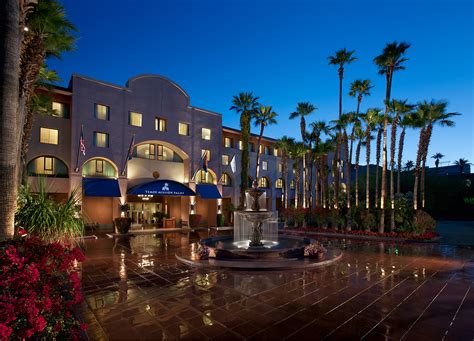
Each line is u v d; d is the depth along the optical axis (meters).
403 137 29.97
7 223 5.59
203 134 32.19
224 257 12.52
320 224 26.23
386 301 7.71
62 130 23.25
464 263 12.63
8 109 5.65
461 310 7.09
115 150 25.41
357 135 33.75
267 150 42.00
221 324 6.28
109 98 25.30
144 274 10.51
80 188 22.91
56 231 9.06
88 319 6.55
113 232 24.00
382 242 19.67
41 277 4.31
